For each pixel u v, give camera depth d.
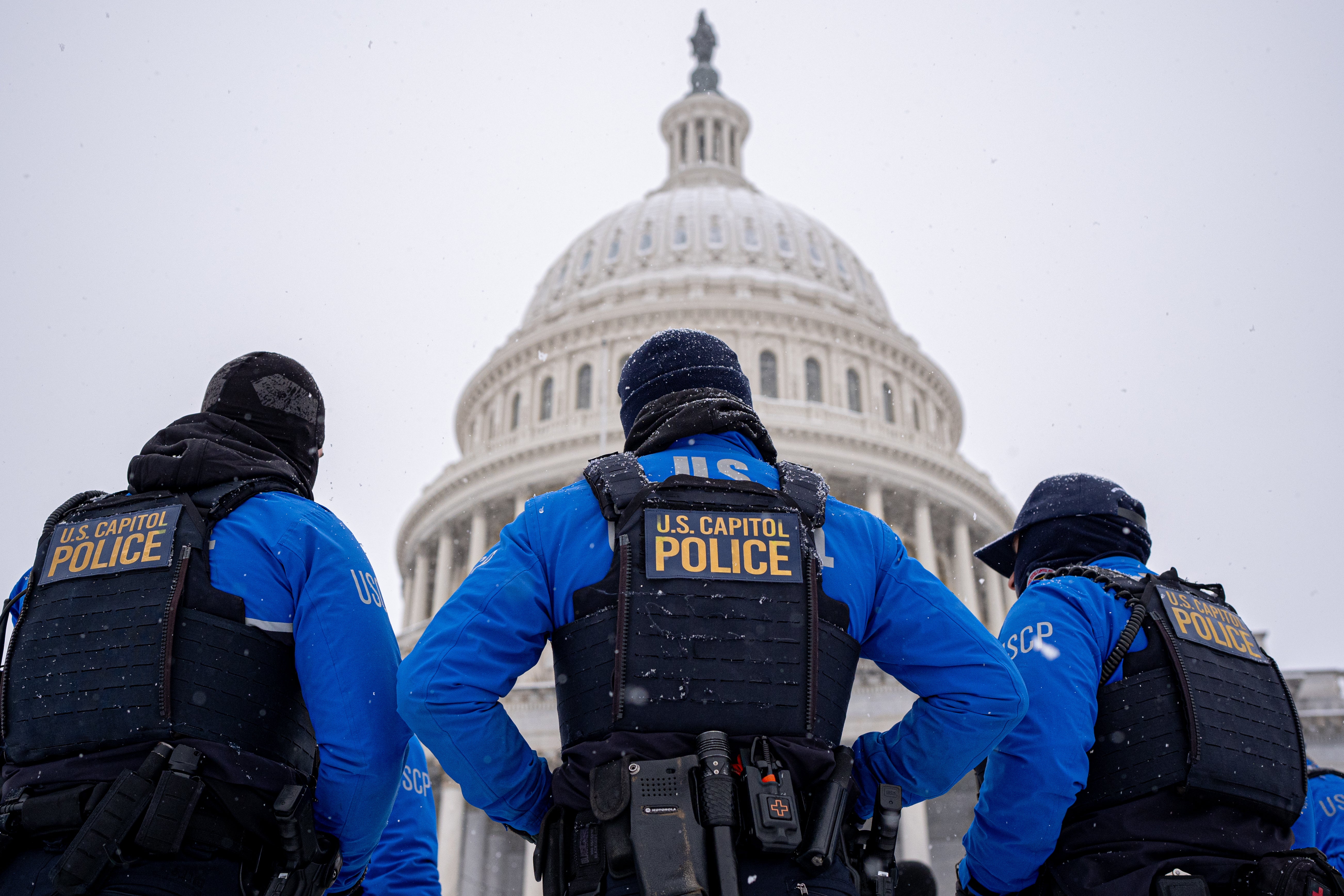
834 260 63.44
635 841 2.72
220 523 3.37
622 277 60.72
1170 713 3.80
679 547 3.11
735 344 53.97
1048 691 3.75
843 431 49.38
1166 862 3.60
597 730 3.00
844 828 3.32
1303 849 3.61
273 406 3.94
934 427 59.06
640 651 2.99
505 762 3.19
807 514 3.30
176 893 2.88
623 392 3.99
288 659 3.33
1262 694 4.03
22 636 3.25
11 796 3.03
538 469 49.44
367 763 3.26
